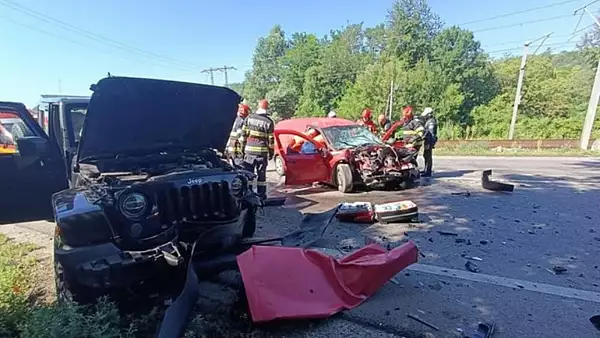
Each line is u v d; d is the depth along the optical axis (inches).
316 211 253.3
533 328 111.5
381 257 135.3
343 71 1990.7
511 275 149.6
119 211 108.1
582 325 113.1
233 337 107.1
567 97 1513.3
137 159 143.5
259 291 109.3
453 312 120.8
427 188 331.9
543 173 424.2
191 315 109.5
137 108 130.8
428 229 210.2
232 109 156.9
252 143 260.8
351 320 116.0
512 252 174.9
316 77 2032.5
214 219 122.8
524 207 260.1
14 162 167.5
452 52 1796.3
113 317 103.9
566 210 251.9
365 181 305.7
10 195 166.9
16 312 110.2
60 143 177.9
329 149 329.1
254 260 114.7
